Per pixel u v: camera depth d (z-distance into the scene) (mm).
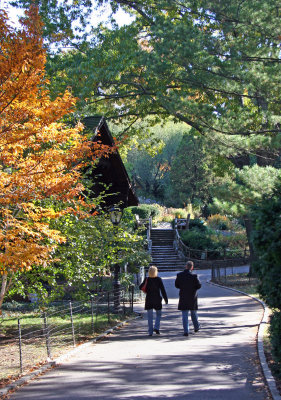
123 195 22406
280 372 7242
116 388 7352
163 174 65750
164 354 9906
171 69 19578
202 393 6902
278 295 6852
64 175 9227
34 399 6934
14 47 8258
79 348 10828
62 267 12617
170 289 25469
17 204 8617
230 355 9562
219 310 17188
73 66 23234
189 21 22844
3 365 9180
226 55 18672
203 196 56656
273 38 17672
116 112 30359
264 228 6773
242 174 15016
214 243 39312
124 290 18656
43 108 8922
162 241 42219
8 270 9156
